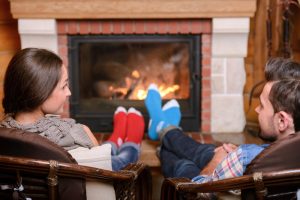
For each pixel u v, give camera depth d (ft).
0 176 4.20
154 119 8.98
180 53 10.41
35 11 9.48
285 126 4.50
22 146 4.04
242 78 10.02
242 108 10.17
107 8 9.52
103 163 4.64
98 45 10.36
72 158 4.22
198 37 9.94
